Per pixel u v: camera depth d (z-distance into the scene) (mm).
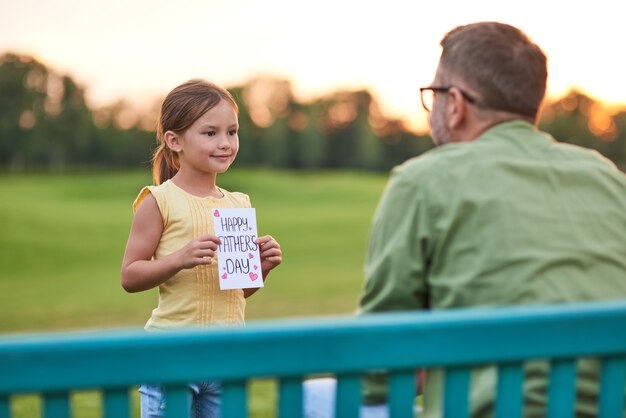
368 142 77000
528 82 2055
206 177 2980
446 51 2121
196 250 2635
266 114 76125
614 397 1703
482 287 1855
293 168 76188
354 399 1561
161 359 1421
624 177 2082
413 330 1528
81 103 73688
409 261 1905
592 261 1910
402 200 1936
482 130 2082
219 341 1440
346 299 13820
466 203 1888
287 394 1521
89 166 73562
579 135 60969
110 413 1438
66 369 1380
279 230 30891
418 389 2229
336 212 38688
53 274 19312
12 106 72062
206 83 3012
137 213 2867
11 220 30516
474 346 1564
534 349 1598
